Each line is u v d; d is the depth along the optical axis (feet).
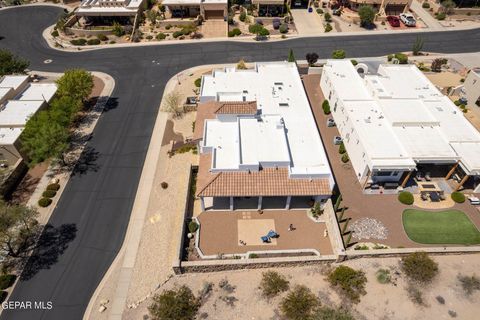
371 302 121.19
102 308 121.80
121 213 154.92
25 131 169.58
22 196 162.50
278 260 130.00
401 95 194.29
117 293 127.03
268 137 165.58
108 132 198.29
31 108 195.52
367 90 199.72
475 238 142.00
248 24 307.99
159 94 228.22
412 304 120.78
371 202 155.74
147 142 191.52
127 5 313.32
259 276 130.31
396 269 130.82
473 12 316.60
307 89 230.89
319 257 131.95
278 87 202.69
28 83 222.07
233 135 167.63
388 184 160.25
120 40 288.71
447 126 173.06
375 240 140.77
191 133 195.42
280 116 178.70
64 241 144.05
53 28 309.42
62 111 182.19
